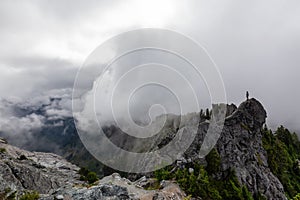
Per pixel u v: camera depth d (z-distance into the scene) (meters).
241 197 89.56
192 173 88.00
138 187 78.62
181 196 77.31
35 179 72.56
